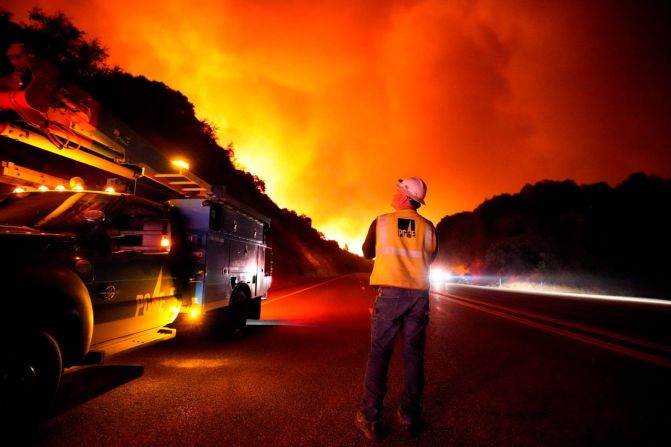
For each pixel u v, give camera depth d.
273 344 6.36
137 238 4.29
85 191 4.24
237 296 6.80
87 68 21.72
